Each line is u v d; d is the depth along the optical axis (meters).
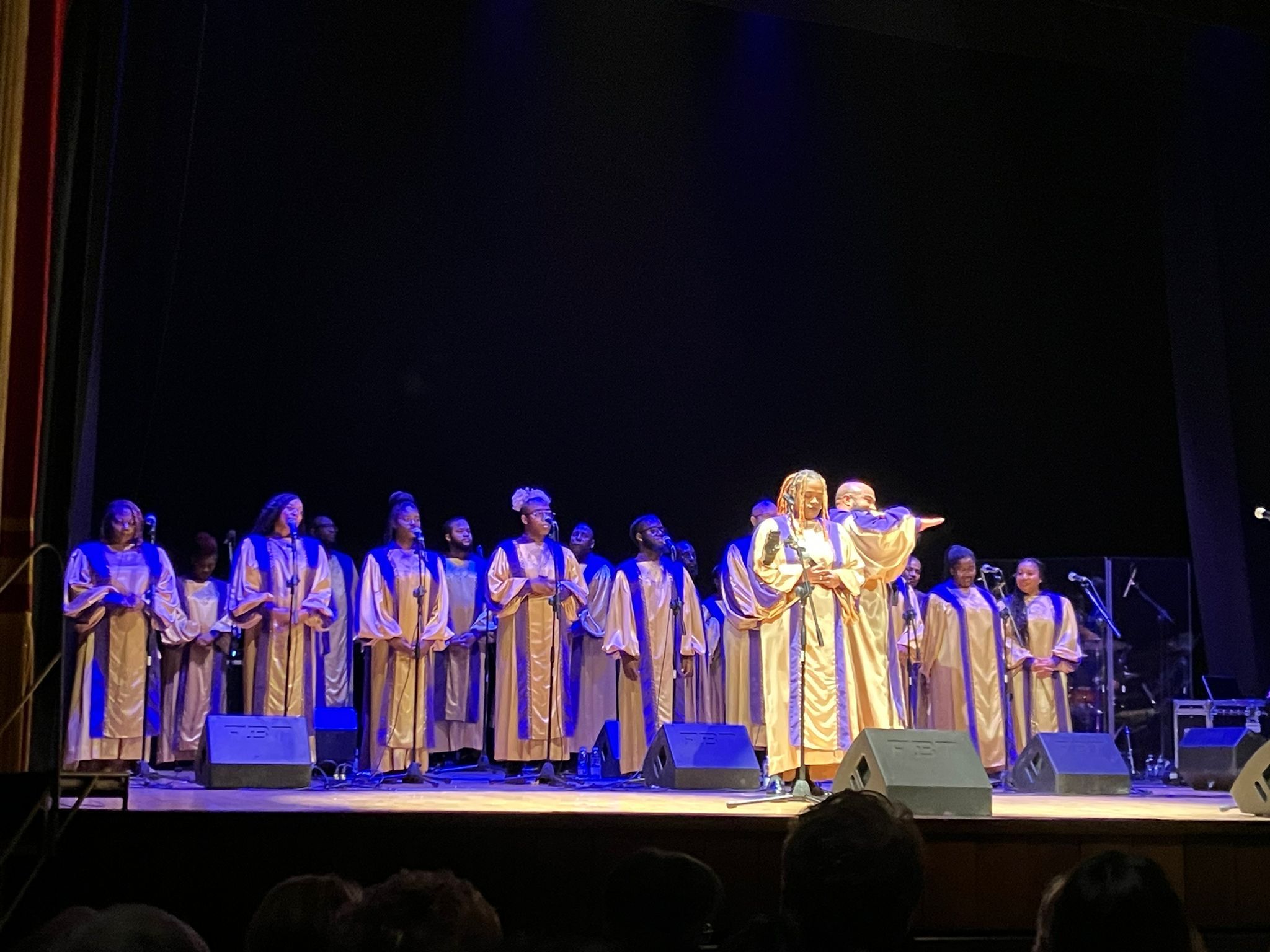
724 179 11.81
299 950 3.03
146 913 2.55
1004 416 12.09
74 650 8.33
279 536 8.98
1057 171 11.63
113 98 6.71
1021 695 10.44
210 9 10.63
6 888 5.38
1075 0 9.78
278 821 5.64
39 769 5.88
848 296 12.12
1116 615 10.50
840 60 11.58
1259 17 9.14
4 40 5.62
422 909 2.83
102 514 9.27
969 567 10.56
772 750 7.29
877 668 7.39
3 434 5.75
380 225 11.44
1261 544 10.34
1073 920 2.77
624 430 12.16
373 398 11.70
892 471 12.22
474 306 11.79
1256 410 10.34
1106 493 11.91
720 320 12.12
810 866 3.05
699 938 3.24
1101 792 8.14
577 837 5.76
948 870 5.80
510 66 11.28
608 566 10.12
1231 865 5.93
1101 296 11.78
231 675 10.05
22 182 5.91
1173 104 10.71
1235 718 9.81
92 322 6.67
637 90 11.52
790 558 7.27
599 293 11.95
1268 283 10.22
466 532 10.01
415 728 8.84
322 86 10.98
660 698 9.90
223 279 11.18
